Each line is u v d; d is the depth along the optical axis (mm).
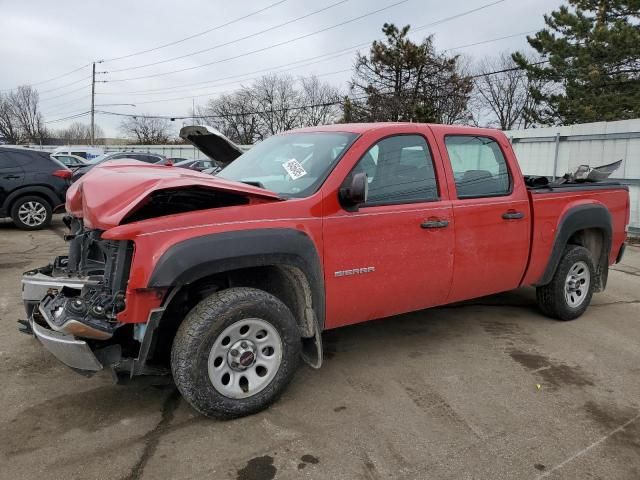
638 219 10805
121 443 2902
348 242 3471
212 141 4586
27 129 80688
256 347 3189
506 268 4445
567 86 22000
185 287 3211
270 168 3846
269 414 3242
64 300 3059
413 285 3846
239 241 2982
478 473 2715
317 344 3422
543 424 3211
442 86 34719
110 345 3055
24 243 8828
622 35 18828
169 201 3268
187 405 3340
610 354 4363
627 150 10906
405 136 3895
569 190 4918
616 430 3162
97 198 3018
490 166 4402
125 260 2916
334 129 3969
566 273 4984
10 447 2840
